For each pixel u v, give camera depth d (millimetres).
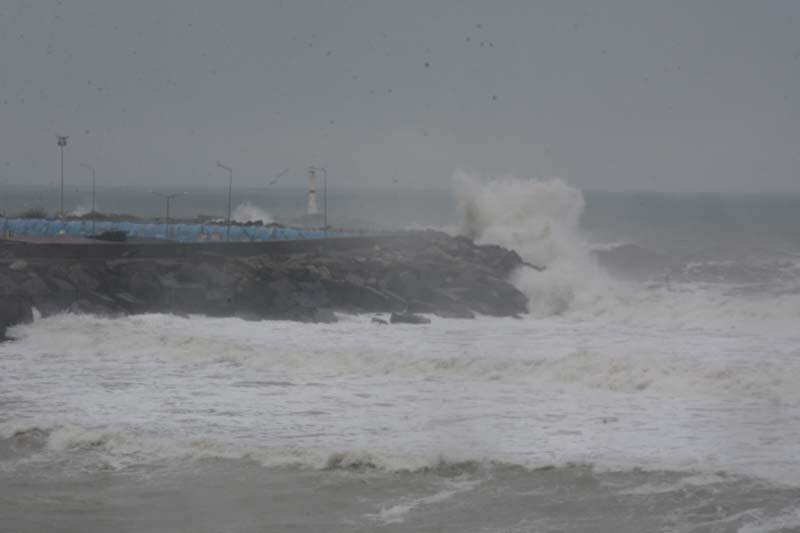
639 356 83938
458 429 63906
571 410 68375
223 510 51312
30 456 59750
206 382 78250
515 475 55469
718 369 76188
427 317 118062
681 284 165750
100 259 121000
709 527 48156
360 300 120938
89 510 51406
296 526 49188
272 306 113812
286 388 75938
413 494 53125
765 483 53438
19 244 122000
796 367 78750
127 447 60875
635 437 61688
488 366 80375
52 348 93312
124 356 89562
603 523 48938
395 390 75062
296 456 58750
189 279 118125
